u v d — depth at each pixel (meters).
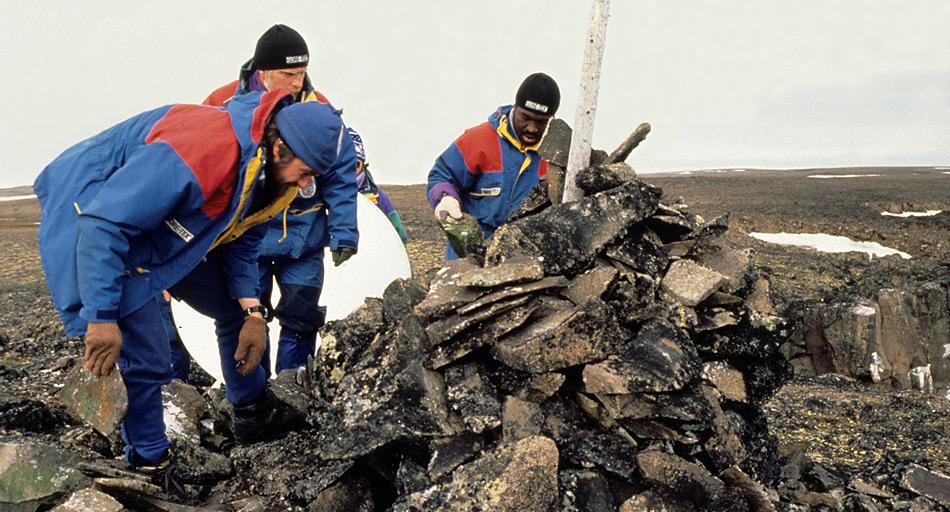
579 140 4.41
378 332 4.24
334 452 3.59
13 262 20.17
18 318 10.73
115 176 3.23
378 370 3.79
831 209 33.69
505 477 3.28
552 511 3.31
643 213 4.16
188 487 4.04
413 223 25.88
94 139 3.51
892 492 5.18
